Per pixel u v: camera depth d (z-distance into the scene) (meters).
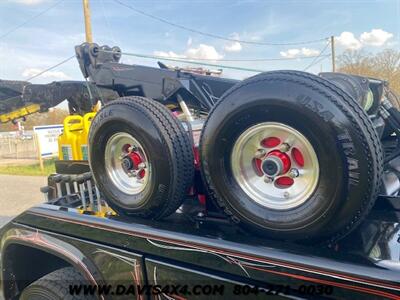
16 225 2.66
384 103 2.77
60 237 2.36
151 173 2.03
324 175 1.55
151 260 1.93
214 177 1.85
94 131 2.27
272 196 1.77
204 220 2.08
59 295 2.30
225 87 3.18
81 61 3.89
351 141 1.48
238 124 1.73
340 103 1.51
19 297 2.72
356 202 1.51
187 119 2.89
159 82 3.34
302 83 1.58
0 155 23.70
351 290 1.38
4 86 4.48
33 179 12.16
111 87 3.69
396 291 1.29
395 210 1.89
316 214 1.57
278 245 1.66
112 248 2.09
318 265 1.46
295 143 1.70
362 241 1.66
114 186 2.29
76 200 2.78
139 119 2.02
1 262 2.76
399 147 2.65
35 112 4.62
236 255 1.66
